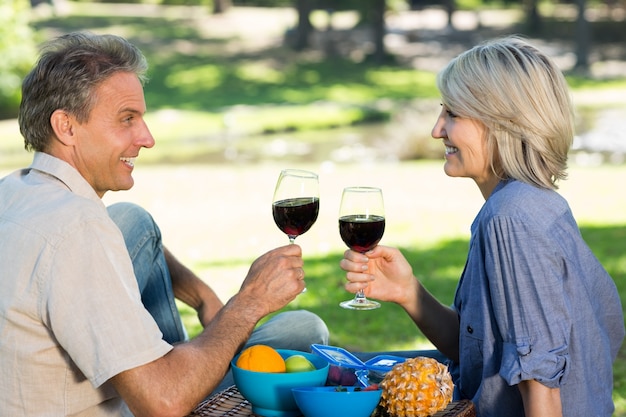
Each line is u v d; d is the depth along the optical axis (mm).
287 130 23000
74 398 2676
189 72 33625
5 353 2605
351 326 6441
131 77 2781
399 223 10820
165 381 2602
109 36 2807
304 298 7230
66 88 2689
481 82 3014
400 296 3414
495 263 2896
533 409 2812
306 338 3600
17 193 2695
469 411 2812
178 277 4184
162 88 31031
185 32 42594
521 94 2977
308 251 9273
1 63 23781
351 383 2859
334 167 16547
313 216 3078
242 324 2801
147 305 3797
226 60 36219
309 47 39344
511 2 53812
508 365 2820
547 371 2779
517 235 2855
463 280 3186
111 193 13219
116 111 2744
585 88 31469
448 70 3123
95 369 2539
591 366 2984
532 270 2834
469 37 42969
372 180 14516
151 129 22109
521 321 2840
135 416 2660
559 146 3023
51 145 2768
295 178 3045
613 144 18938
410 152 18047
